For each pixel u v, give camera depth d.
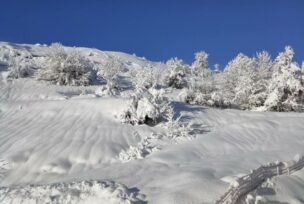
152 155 13.97
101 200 9.45
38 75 31.11
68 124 18.47
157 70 36.56
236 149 14.78
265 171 10.64
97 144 15.48
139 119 18.09
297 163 11.95
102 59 54.16
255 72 30.59
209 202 8.99
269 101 24.73
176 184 9.91
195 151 14.17
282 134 16.70
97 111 19.83
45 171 13.87
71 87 29.52
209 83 32.28
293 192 10.44
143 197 9.37
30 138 16.88
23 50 51.62
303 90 24.59
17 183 13.27
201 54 54.22
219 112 21.16
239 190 9.14
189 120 18.78
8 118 20.67
